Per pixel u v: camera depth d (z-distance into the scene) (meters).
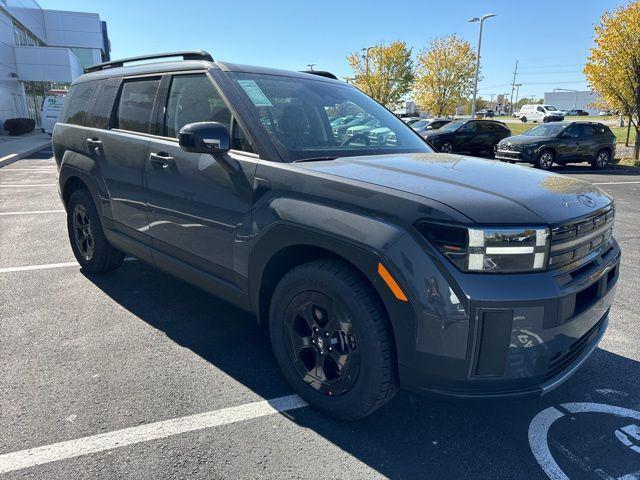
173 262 3.41
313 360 2.66
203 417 2.59
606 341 3.64
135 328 3.61
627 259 5.87
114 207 3.91
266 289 2.85
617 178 14.73
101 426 2.48
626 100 17.36
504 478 2.23
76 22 43.84
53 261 5.10
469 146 20.05
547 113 54.28
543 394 2.21
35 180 10.96
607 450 2.44
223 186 2.88
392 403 2.80
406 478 2.21
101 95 4.22
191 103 3.27
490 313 2.04
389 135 3.50
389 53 38.41
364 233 2.22
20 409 2.58
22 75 30.33
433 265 2.07
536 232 2.08
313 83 3.60
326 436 2.48
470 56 34.16
